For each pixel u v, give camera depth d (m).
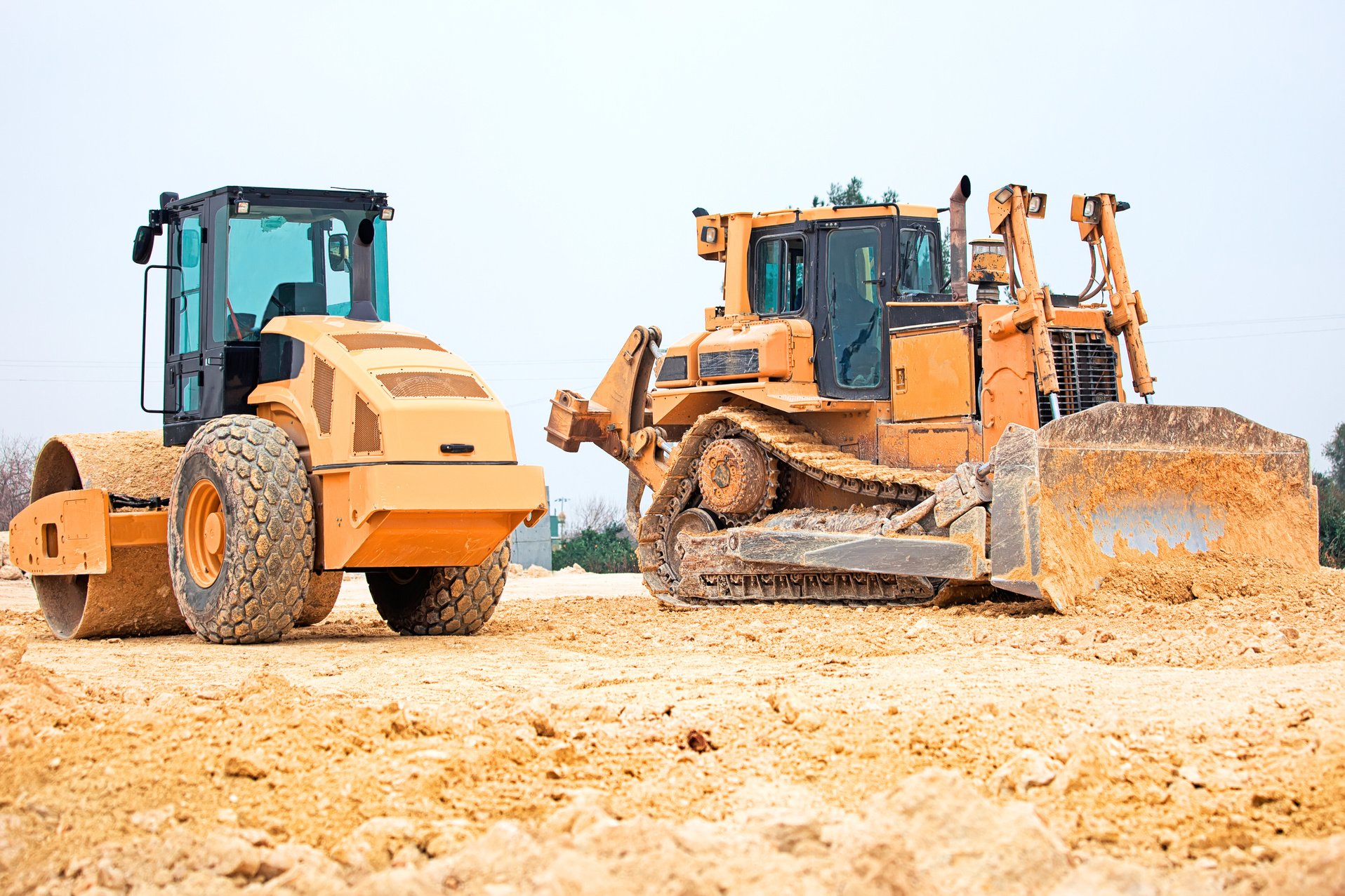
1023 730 10.56
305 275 21.39
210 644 19.39
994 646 17.00
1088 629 18.05
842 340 25.81
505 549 21.25
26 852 7.97
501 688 13.72
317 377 19.39
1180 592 20.55
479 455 18.56
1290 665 14.36
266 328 20.70
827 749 10.07
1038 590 19.62
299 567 18.95
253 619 18.77
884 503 24.44
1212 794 8.95
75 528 20.89
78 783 8.89
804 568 23.72
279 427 19.78
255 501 18.66
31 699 11.46
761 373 25.72
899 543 21.75
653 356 29.30
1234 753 9.88
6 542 46.09
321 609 23.55
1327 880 6.74
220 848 7.55
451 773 9.28
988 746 10.13
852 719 10.93
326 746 9.98
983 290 25.20
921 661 15.44
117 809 8.50
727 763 9.88
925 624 18.95
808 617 21.81
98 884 7.43
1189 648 15.76
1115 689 12.66
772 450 25.38
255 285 21.00
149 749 9.68
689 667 15.59
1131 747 10.03
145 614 21.55
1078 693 12.40
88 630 21.39
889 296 25.39
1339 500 71.94
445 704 12.30
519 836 7.33
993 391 23.12
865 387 25.45
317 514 19.48
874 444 25.17
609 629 21.47
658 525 28.31
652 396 28.19
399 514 18.03
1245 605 19.83
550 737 10.51
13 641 17.59
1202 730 10.53
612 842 7.30
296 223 21.39
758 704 11.65
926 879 6.98
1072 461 20.47
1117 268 23.61
